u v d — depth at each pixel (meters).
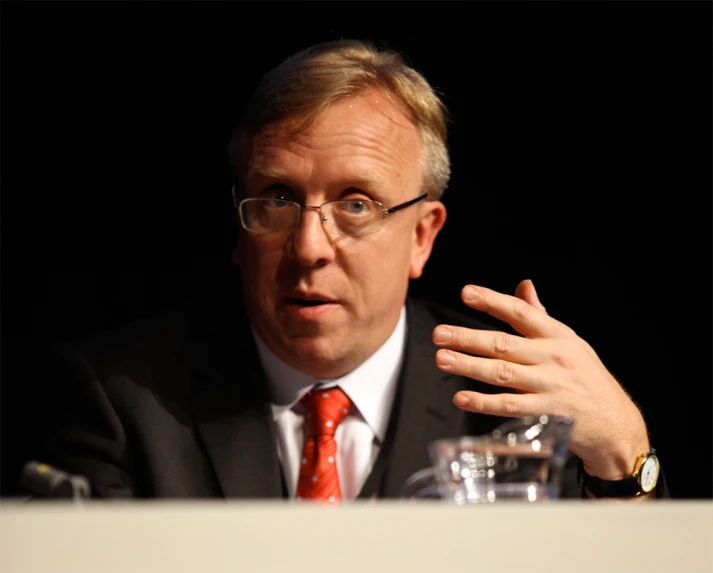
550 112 9.29
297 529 1.89
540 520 1.94
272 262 5.38
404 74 5.71
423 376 5.79
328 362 5.48
